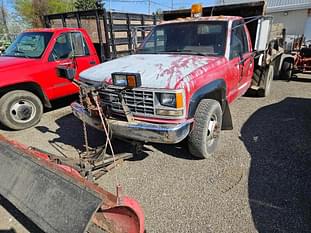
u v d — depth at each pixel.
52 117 5.70
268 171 3.37
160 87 2.83
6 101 4.75
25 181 2.20
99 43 7.15
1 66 4.77
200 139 3.40
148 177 3.34
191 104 3.01
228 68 3.84
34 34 5.62
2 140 2.70
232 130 4.70
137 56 4.12
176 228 2.48
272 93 7.43
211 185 3.12
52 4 34.75
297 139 4.25
